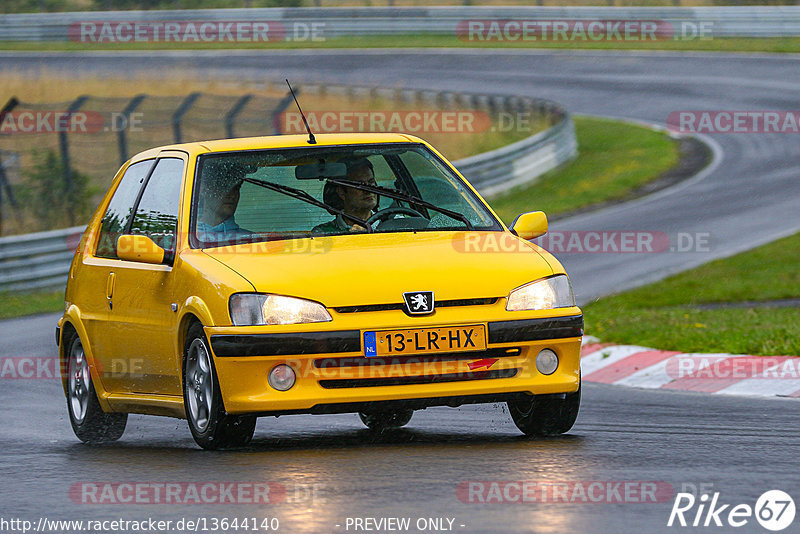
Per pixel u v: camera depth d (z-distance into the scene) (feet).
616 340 131.85
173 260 76.95
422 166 84.43
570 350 73.10
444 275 71.61
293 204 78.74
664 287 184.65
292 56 520.83
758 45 494.59
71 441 88.53
